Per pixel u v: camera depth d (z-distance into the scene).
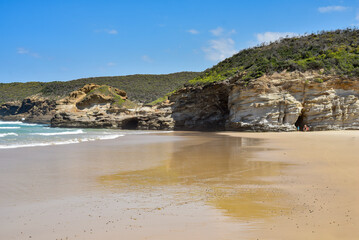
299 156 15.05
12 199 8.00
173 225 5.95
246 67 48.94
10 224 6.16
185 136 34.34
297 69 39.88
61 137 29.73
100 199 7.96
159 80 128.25
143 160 14.95
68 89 121.69
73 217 6.55
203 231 5.59
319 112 37.69
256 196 7.91
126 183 9.83
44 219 6.44
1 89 138.62
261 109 39.91
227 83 45.78
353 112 36.97
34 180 10.34
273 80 40.22
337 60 39.84
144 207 7.19
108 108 64.75
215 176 10.73
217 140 27.73
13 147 19.73
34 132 40.16
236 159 14.85
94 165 13.45
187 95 53.88
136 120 60.28
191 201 7.61
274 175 10.59
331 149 17.52
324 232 5.36
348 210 6.51
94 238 5.39
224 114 51.19
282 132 37.03
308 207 6.82
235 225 5.84
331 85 38.09
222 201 7.51
